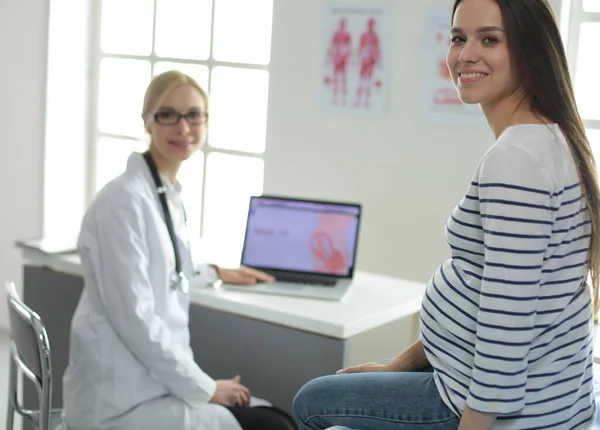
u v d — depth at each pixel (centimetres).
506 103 147
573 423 150
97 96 432
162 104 238
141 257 221
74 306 292
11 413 231
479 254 144
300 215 287
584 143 144
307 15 340
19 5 426
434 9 308
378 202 331
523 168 134
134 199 224
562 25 294
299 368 249
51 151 427
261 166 378
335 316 244
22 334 208
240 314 260
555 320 142
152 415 221
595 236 144
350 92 332
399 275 330
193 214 403
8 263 447
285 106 351
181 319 236
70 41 425
